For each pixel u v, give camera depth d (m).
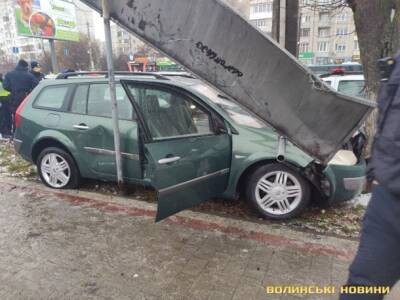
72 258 3.01
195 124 3.55
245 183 3.77
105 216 3.82
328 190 3.48
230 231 3.46
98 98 4.18
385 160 1.48
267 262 2.93
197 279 2.71
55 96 4.49
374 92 4.50
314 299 2.48
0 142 7.50
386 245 1.53
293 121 3.19
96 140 4.15
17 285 2.66
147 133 3.46
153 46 3.33
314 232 3.45
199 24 3.11
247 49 3.06
